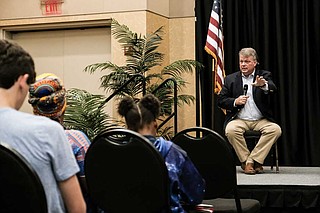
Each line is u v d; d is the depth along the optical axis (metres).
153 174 2.07
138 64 5.27
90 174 2.18
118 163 2.11
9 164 1.44
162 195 2.07
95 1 6.26
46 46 6.75
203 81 6.24
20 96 1.53
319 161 5.86
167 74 5.79
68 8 6.39
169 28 6.43
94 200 2.21
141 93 5.30
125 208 2.15
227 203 2.97
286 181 4.45
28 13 6.57
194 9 6.29
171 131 6.11
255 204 3.00
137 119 2.27
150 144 2.06
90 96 4.69
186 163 2.26
